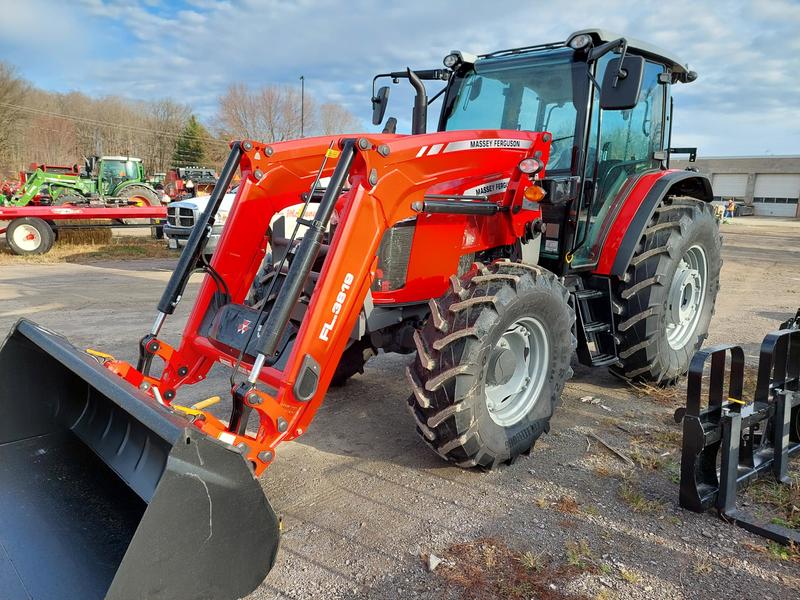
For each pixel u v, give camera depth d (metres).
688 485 2.90
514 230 3.77
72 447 2.78
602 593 2.35
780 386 3.29
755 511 2.93
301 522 2.82
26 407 2.75
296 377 2.58
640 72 3.41
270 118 56.19
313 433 3.81
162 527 1.78
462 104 4.64
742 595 2.35
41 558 2.13
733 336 6.35
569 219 4.02
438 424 3.03
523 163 3.53
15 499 2.44
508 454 3.27
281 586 2.38
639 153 4.67
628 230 4.22
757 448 3.32
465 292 3.08
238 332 2.93
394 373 5.00
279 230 3.75
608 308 4.30
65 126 60.16
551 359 3.47
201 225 3.09
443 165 3.11
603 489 3.15
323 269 2.68
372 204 2.77
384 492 3.10
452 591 2.36
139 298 8.03
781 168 43.62
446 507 2.96
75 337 5.87
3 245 13.49
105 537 2.21
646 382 4.64
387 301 3.47
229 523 1.94
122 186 18.36
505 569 2.49
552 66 4.12
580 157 3.98
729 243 19.17
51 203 16.14
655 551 2.62
